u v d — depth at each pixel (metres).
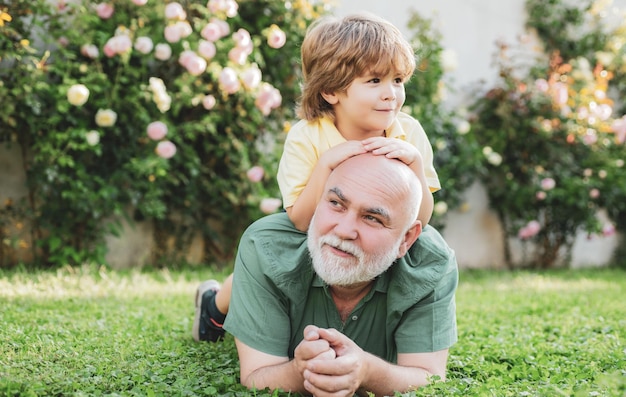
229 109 5.39
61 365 2.42
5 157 4.97
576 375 2.45
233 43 5.25
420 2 6.67
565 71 6.92
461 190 6.70
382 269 2.12
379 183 2.04
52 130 4.79
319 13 5.76
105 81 4.90
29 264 5.02
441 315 2.30
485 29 7.08
